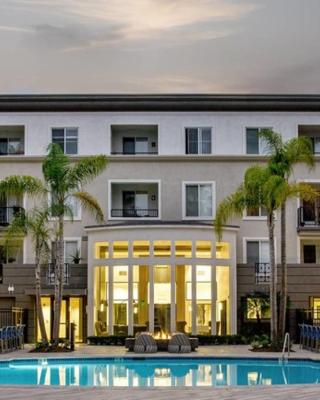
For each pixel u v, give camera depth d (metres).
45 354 27.12
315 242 39.12
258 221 38.06
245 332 33.81
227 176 38.56
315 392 16.09
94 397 15.35
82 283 35.50
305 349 29.27
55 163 29.80
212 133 39.44
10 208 38.38
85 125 39.41
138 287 33.19
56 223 36.72
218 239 31.45
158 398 15.23
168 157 38.50
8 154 40.28
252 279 35.31
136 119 39.47
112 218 38.34
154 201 39.41
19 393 15.91
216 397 15.34
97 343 32.16
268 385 17.30
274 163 29.97
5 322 33.94
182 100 39.34
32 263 37.47
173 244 32.91
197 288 32.94
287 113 39.56
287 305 34.22
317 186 38.91
